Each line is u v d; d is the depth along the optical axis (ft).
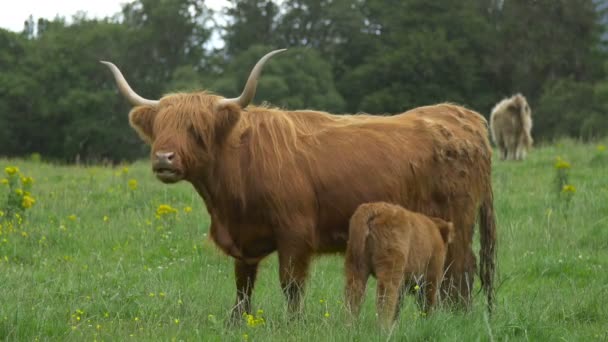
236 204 34.35
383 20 245.04
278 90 207.31
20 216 52.39
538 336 29.89
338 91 233.55
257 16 254.47
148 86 239.91
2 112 225.35
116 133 221.66
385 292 30.68
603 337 30.45
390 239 30.99
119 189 65.72
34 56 237.25
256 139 34.53
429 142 36.19
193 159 33.50
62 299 35.63
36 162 110.01
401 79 226.38
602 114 210.59
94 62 238.27
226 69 232.53
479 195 37.55
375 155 35.14
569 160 86.22
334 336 28.40
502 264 45.68
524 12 239.30
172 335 29.86
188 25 248.93
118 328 30.78
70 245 48.83
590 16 241.14
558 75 240.94
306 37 253.24
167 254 48.16
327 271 45.24
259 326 30.76
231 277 43.75
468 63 225.76
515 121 100.32
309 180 34.45
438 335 28.53
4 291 34.30
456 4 238.07
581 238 50.96
